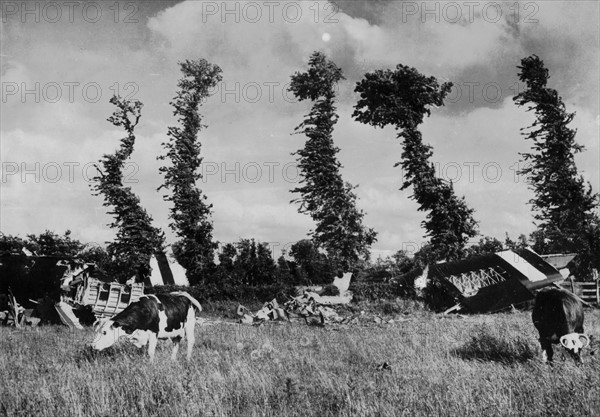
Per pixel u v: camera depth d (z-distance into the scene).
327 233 51.19
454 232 46.97
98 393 8.30
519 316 26.05
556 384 8.18
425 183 48.00
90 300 28.50
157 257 48.62
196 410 7.44
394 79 53.19
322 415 7.36
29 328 24.28
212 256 46.16
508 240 49.97
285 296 35.56
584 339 10.48
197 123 50.81
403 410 7.22
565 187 46.22
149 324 12.27
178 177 48.72
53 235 64.31
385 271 46.25
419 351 13.11
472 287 32.38
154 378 9.23
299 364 11.43
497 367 10.20
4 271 27.70
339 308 32.50
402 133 51.12
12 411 7.73
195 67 51.66
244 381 8.92
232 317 33.19
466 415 7.08
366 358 12.49
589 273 39.44
